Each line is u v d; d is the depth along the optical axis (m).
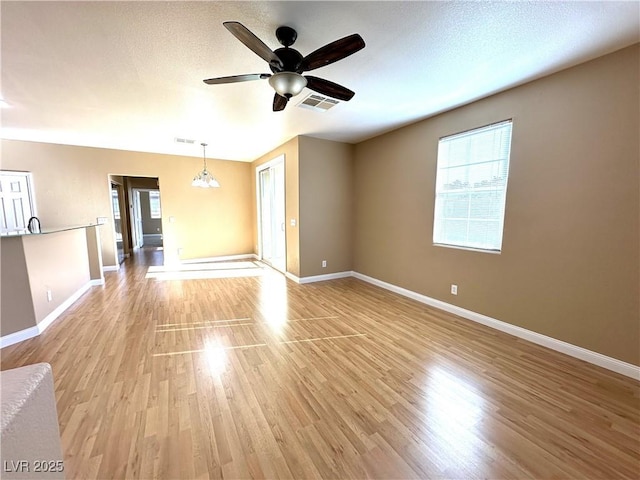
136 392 1.94
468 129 3.12
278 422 1.68
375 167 4.56
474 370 2.23
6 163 4.65
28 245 2.79
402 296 4.11
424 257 3.79
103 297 4.02
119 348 2.55
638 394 1.93
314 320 3.23
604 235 2.20
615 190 2.13
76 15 1.64
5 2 1.51
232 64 2.23
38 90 2.66
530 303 2.69
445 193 3.48
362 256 5.01
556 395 1.93
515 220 2.75
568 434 1.60
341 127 4.00
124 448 1.48
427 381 2.09
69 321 3.16
